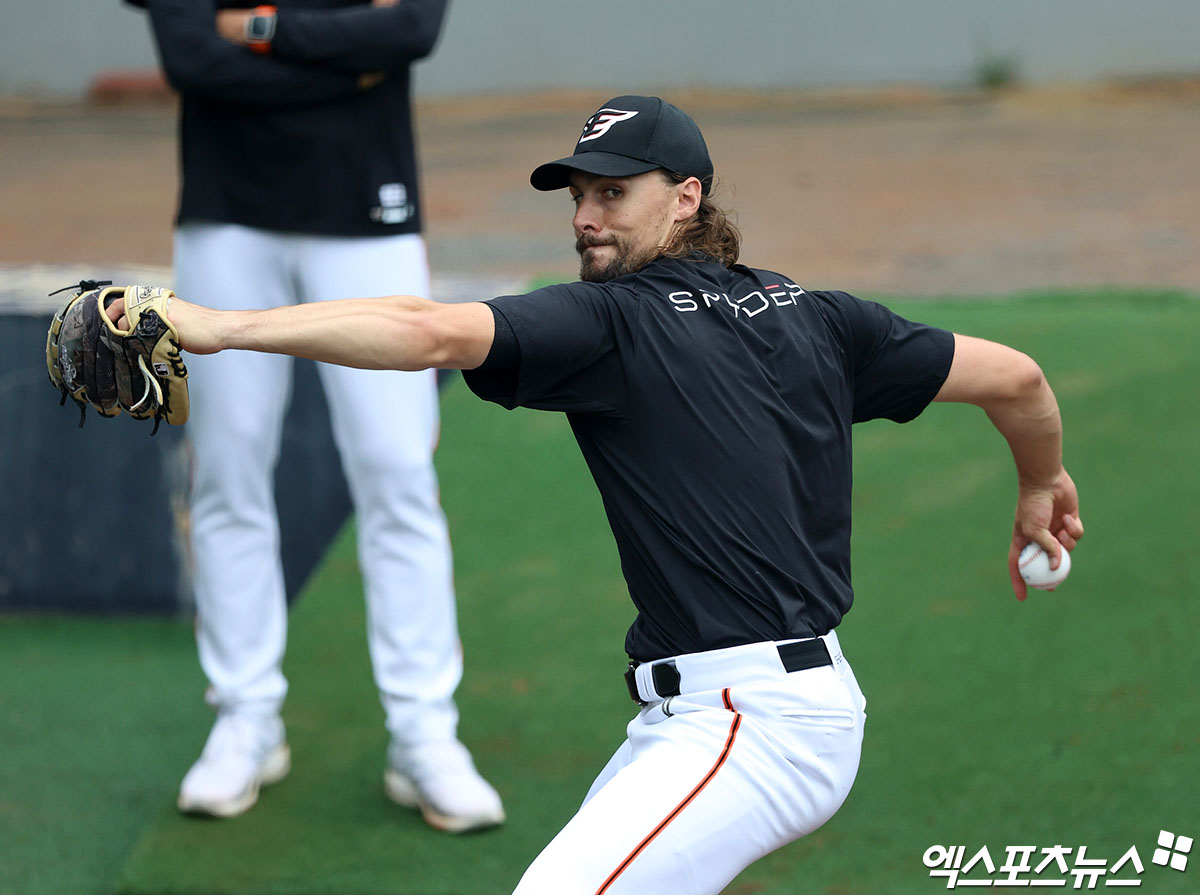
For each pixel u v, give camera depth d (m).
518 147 54.00
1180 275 31.75
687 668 7.52
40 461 17.67
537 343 7.14
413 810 12.62
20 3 67.00
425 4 12.04
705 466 7.53
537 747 13.59
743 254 36.09
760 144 53.16
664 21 66.38
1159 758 12.48
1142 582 14.95
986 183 44.28
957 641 14.46
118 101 66.31
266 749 13.03
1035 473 9.14
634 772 7.35
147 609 17.89
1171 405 18.08
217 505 12.76
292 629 16.27
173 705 15.38
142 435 17.52
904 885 11.16
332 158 12.07
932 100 61.03
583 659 14.98
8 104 65.62
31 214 44.69
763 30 65.19
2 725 14.78
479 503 17.91
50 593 17.92
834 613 7.76
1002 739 12.97
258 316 6.86
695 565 7.52
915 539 16.25
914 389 8.38
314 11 12.15
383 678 12.70
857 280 32.44
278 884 11.47
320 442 17.59
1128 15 62.38
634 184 7.99
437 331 6.89
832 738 7.52
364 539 12.75
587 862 7.03
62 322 7.00
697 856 7.16
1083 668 13.83
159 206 45.69
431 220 42.09
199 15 11.68
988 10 63.34
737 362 7.68
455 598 16.25
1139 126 52.81
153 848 12.01
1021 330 20.62
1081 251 34.88
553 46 66.75
